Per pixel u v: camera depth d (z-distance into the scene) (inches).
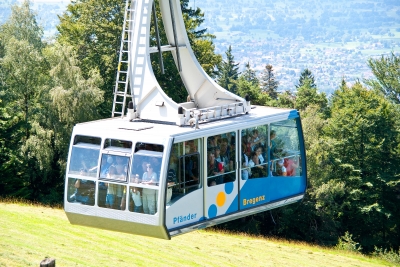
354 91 3107.8
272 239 1948.8
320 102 4173.2
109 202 939.3
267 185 1064.2
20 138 2642.7
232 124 995.3
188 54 1126.4
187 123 977.5
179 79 2854.3
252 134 1031.6
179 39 1125.1
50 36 3046.3
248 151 1027.9
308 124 2915.8
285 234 2824.8
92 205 951.0
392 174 2753.4
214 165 976.9
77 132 961.5
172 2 1101.7
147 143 916.0
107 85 2844.5
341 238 2719.0
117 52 2834.6
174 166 925.2
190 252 1528.1
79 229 1553.9
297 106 4138.8
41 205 2054.6
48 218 1627.7
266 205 1064.8
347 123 2824.8
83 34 2967.5
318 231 2751.0
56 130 2571.4
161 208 902.4
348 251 2068.2
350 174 2770.7
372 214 2760.8
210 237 1724.9
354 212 2763.3
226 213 1003.9
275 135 1069.8
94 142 952.3
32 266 1189.1
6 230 1459.2
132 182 919.0
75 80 2573.8
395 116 3002.0
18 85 2669.8
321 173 2746.1
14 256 1240.2
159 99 1009.5
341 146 2807.6
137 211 920.3
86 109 2529.5
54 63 2618.1
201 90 1126.4
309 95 4254.4
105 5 2955.2
